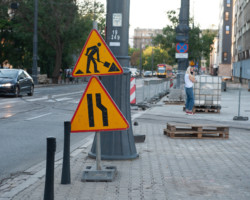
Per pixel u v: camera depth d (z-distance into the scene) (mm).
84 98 6234
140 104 20047
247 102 25094
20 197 5344
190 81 17047
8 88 24078
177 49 25812
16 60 54562
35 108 18672
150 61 135750
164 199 5273
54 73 53156
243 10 71625
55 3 48781
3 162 7805
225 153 8594
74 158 7855
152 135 11133
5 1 49406
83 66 6293
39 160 8016
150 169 6977
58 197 5320
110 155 7664
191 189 5766
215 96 18062
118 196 5387
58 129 12336
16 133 11375
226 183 6121
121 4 7570
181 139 10531
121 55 7590
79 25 50031
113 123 6227
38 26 48469
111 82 7605
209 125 10727
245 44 67938
